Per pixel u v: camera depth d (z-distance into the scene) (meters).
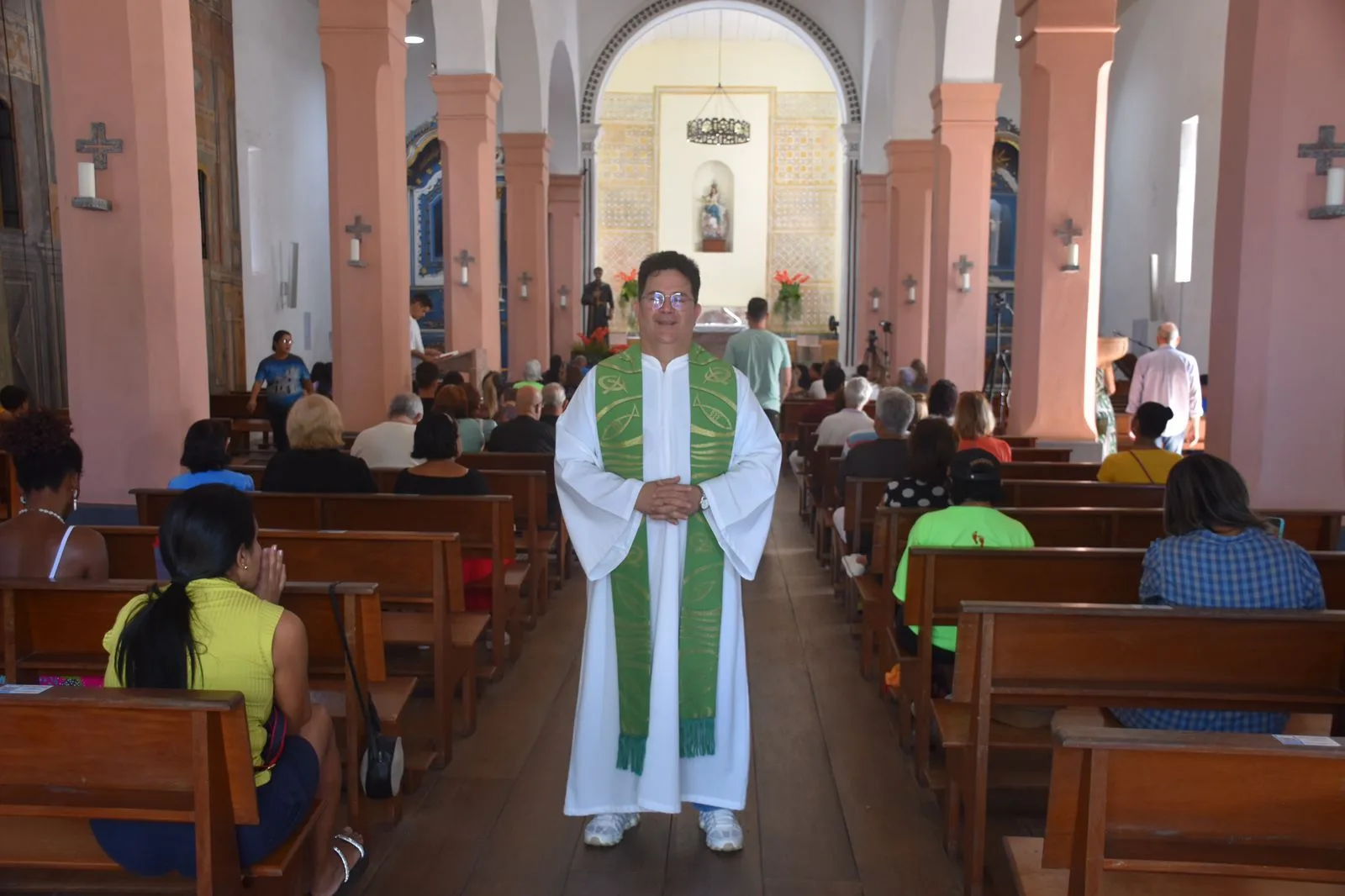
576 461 2.87
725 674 2.93
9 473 5.84
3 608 2.80
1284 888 2.16
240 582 2.42
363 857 2.90
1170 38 15.21
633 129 21.62
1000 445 5.72
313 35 17.61
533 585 5.36
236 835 2.20
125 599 2.82
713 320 17.84
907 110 13.12
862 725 4.09
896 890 2.88
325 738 2.62
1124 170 16.95
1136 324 16.42
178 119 5.25
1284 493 4.96
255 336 15.38
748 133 18.28
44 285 11.02
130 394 5.20
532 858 3.02
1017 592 3.32
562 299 17.41
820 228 21.69
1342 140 4.75
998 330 11.05
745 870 2.97
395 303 7.96
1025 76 7.90
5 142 10.50
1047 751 3.59
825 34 17.45
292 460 4.47
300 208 17.17
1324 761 1.81
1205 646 2.62
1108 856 1.86
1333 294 4.84
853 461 5.51
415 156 19.64
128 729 2.04
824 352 20.42
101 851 2.27
